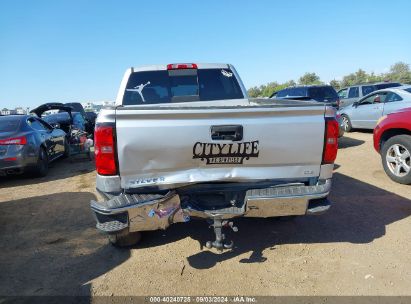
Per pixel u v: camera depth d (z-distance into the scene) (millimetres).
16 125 7480
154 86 5195
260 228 4211
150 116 2896
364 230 4059
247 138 3008
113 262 3553
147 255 3660
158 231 4211
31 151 7270
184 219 3119
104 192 3004
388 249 3594
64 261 3613
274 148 3059
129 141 2902
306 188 3170
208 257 3572
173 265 3438
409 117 5648
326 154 3152
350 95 15430
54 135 9031
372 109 11109
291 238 3934
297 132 3064
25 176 7965
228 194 3223
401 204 4844
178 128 2936
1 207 5559
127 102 5105
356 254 3518
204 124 2955
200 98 5281
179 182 3055
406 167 5672
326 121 3105
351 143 10164
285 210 3148
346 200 5082
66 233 4352
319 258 3473
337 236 3936
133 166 2963
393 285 2979
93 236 4223
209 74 5332
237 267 3359
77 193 6191
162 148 2947
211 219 3172
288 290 2967
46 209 5344
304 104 3080
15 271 3438
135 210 2967
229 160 3049
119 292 3029
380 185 5773
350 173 6625
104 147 2906
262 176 3135
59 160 10367
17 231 4488
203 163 3039
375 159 7805
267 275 3207
